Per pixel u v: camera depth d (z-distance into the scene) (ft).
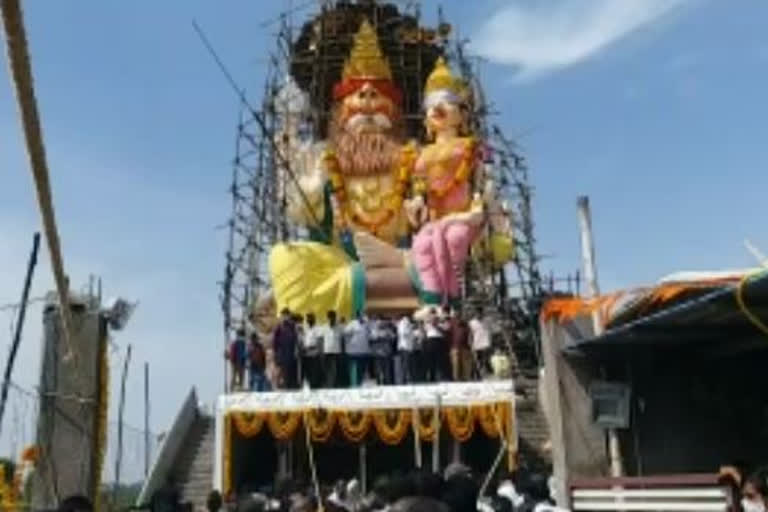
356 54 116.47
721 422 45.09
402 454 85.51
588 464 43.19
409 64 125.90
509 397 72.43
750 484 32.58
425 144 120.88
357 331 79.61
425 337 79.61
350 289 97.25
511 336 93.86
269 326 99.04
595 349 44.60
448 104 108.68
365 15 123.34
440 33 124.26
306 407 76.02
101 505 45.68
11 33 9.01
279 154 92.94
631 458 43.47
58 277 13.92
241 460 80.89
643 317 40.91
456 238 98.53
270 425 76.28
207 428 86.02
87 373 40.98
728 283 37.09
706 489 34.04
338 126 114.11
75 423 40.75
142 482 77.15
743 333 42.19
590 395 43.86
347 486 60.80
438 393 73.97
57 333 41.34
